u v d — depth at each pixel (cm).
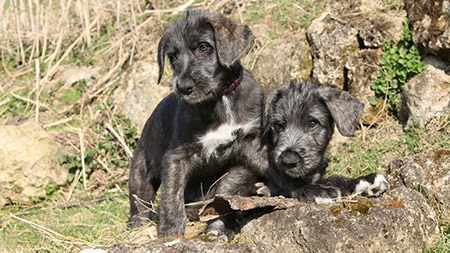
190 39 160
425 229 145
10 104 231
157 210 173
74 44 246
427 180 152
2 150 203
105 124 219
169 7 246
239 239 150
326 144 161
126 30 245
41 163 205
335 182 156
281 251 144
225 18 161
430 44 179
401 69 183
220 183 165
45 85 235
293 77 197
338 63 192
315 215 143
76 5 262
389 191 147
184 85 157
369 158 176
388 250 141
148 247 143
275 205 147
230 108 161
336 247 140
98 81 232
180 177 162
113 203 196
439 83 178
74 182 210
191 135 162
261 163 161
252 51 207
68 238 162
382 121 185
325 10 205
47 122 223
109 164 213
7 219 196
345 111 157
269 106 161
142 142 178
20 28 273
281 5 217
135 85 219
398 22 186
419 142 173
